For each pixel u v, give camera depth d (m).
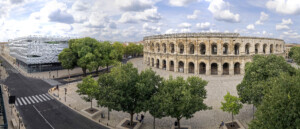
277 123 19.20
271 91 21.84
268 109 20.81
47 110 42.69
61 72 91.88
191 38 80.19
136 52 167.25
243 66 78.19
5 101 47.09
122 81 31.09
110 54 80.06
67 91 57.91
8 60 149.38
